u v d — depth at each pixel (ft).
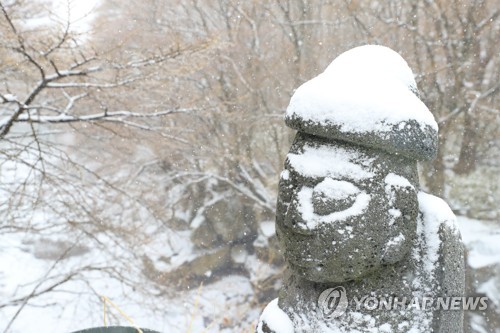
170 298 26.68
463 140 34.27
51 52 18.76
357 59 6.75
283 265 36.19
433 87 34.65
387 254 6.34
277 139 37.35
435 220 6.63
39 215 27.81
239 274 40.45
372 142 6.09
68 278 21.18
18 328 30.73
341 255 6.24
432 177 33.99
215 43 23.68
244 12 37.70
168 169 38.22
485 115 33.81
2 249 30.12
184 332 30.17
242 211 41.65
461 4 34.19
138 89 23.08
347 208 6.23
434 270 6.54
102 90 21.27
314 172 6.43
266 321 7.42
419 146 6.20
